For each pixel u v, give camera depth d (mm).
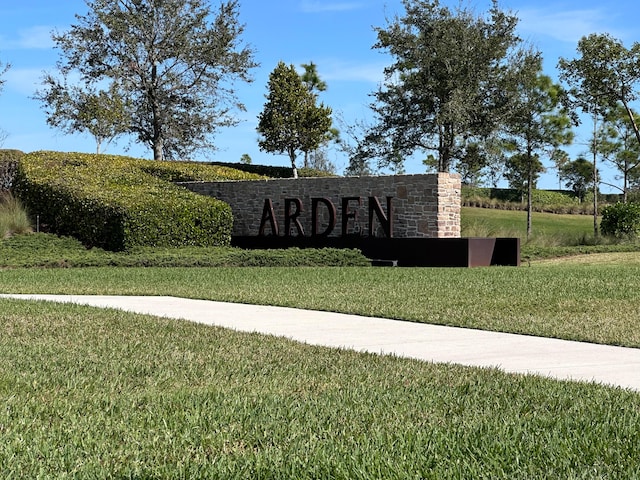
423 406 5914
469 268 20906
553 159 43000
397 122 43031
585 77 38188
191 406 5844
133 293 14531
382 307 12016
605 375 7195
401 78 43594
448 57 41531
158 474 4320
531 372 7332
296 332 9867
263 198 28453
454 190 24453
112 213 25156
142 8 46156
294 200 27484
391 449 4699
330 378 6992
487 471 4293
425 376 7055
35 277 17875
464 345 8875
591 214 55844
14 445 4828
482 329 10070
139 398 6141
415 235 24609
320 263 22859
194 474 4305
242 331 9781
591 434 5023
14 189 30359
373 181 25531
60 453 4695
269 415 5578
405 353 8383
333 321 10836
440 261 23562
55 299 13375
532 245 30531
